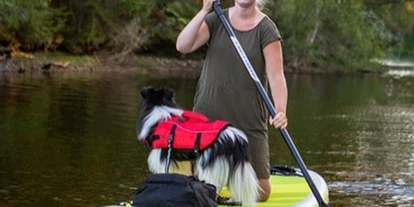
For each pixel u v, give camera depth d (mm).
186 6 45312
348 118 22797
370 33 53938
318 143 17328
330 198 11945
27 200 10984
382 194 12344
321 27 51500
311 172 9703
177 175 6660
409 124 21719
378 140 18219
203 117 7180
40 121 18250
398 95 32750
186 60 44438
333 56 51656
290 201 8055
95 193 11484
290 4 49125
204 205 6605
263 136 7836
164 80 34062
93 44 40531
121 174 12805
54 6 40250
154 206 6535
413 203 11773
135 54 43250
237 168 7008
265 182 7891
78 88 27219
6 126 17203
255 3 7695
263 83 7762
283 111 7465
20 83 27844
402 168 14578
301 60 50250
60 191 11531
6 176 12352
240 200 7148
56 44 38906
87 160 13828
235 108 7695
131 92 26750
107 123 18453
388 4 68188
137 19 42156
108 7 41344
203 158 6980
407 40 73062
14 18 35406
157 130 7125
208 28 7824
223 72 7727
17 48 36312
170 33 44312
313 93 32219
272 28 7656
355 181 13273
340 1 51656
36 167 13086
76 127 17594
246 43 7680
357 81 42281
